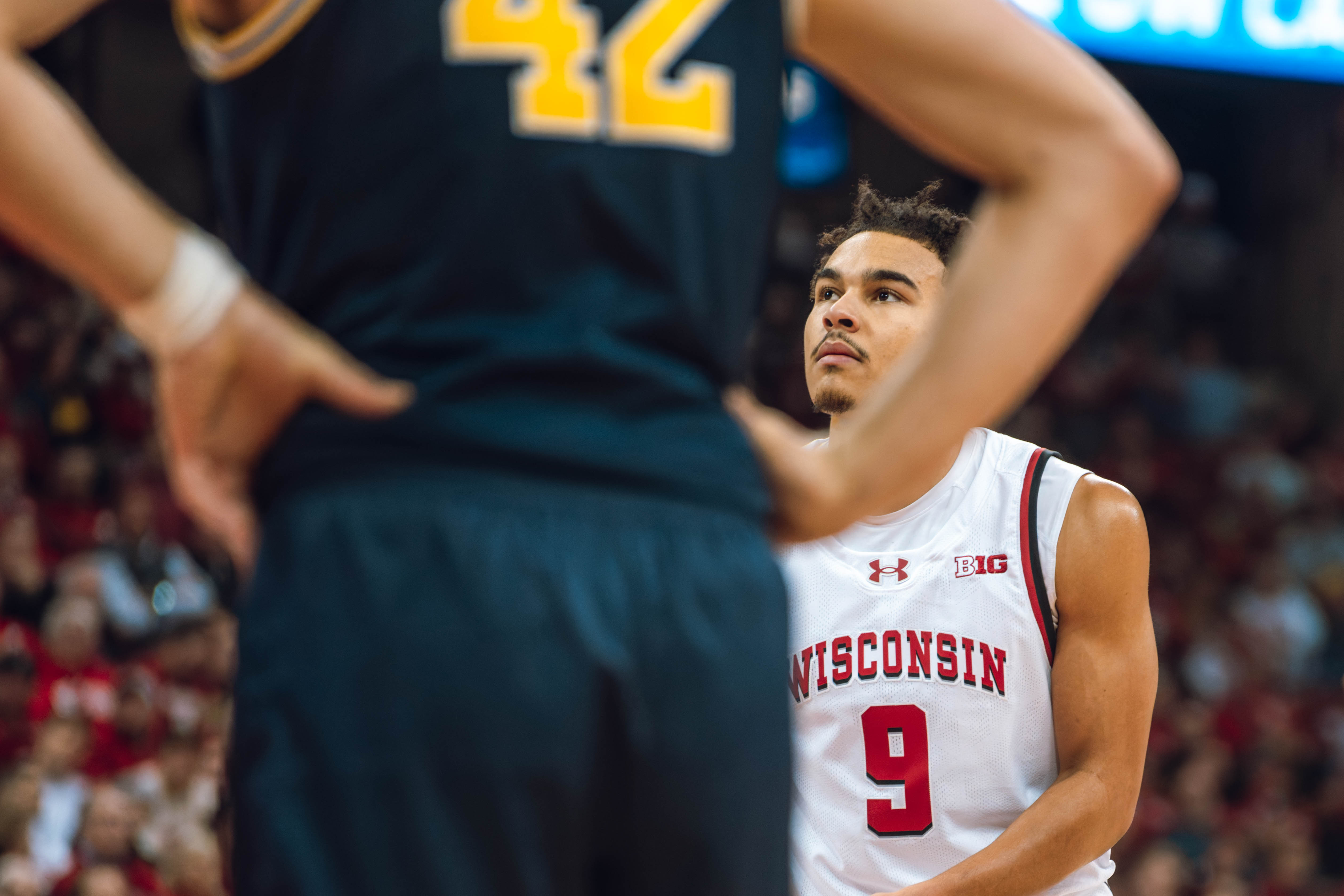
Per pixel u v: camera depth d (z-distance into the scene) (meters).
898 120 2.77
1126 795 5.48
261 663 2.42
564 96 2.50
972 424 2.69
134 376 26.62
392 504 2.43
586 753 2.40
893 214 5.88
